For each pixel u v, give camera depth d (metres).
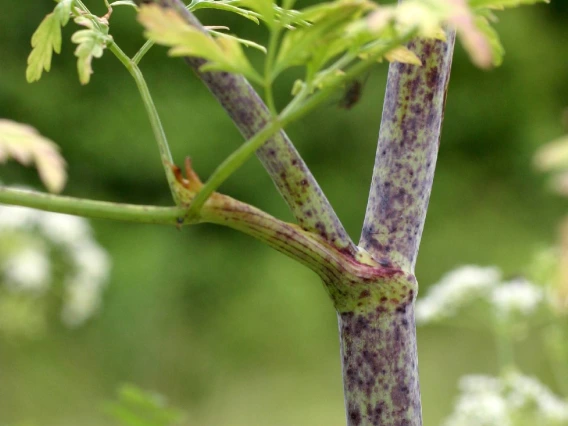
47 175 0.29
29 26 2.50
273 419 2.24
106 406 0.37
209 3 0.36
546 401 0.61
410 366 0.34
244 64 0.29
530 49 2.95
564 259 0.24
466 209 2.85
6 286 0.88
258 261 2.59
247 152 0.31
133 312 2.34
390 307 0.34
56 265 0.98
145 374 2.32
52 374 2.07
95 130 2.53
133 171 2.55
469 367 2.03
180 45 0.29
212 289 2.52
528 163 2.86
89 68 0.34
